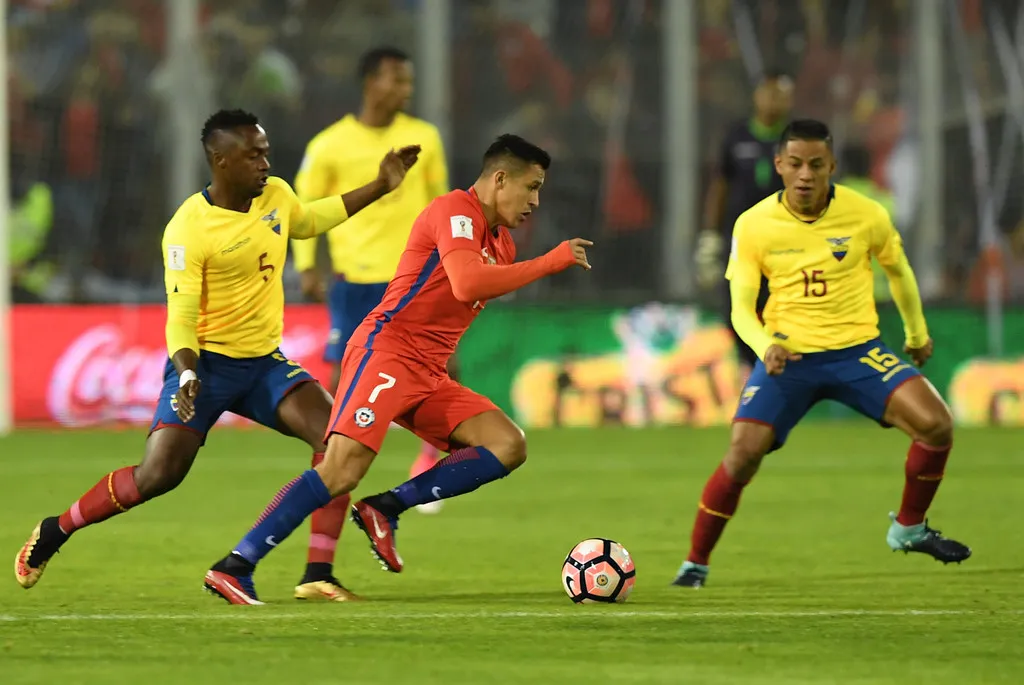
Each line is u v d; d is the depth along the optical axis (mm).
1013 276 57812
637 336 54000
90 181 57094
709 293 55094
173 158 56531
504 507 33438
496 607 19453
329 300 31234
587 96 60438
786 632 17297
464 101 60469
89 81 58062
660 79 60625
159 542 27406
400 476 39938
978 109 59031
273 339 20922
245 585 19672
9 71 56688
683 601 20219
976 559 25141
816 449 46719
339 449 19484
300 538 28328
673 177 57500
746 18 61719
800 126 22406
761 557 25609
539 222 58938
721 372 53969
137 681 14406
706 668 15055
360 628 17500
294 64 59750
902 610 19188
